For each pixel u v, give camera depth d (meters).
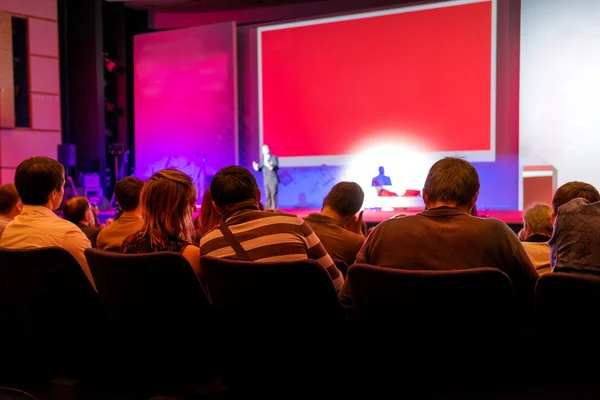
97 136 9.43
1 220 2.42
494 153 7.80
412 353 1.43
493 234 1.48
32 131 8.44
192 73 9.55
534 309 1.31
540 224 2.17
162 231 1.82
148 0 9.59
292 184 9.29
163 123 9.84
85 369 2.09
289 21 9.21
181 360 1.78
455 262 1.48
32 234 2.02
